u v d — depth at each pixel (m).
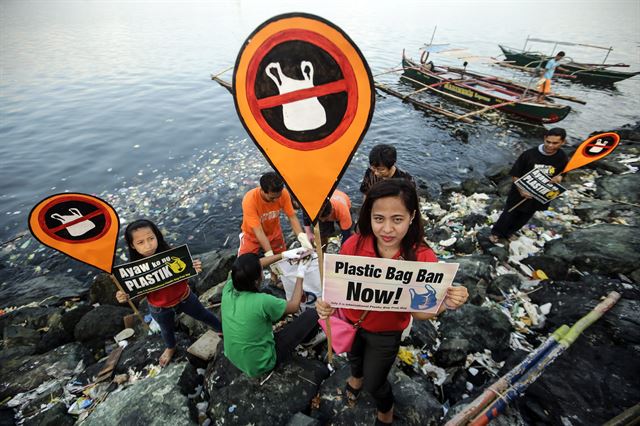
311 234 4.22
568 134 12.55
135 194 8.61
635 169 8.16
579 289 4.04
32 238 7.18
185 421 2.83
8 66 20.89
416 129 12.95
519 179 4.57
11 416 3.29
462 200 7.81
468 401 2.86
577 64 20.19
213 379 3.23
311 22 1.72
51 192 8.86
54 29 34.72
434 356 3.51
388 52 25.86
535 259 4.75
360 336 2.36
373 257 2.01
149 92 16.80
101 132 12.30
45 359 3.88
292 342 3.23
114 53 24.50
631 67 22.09
